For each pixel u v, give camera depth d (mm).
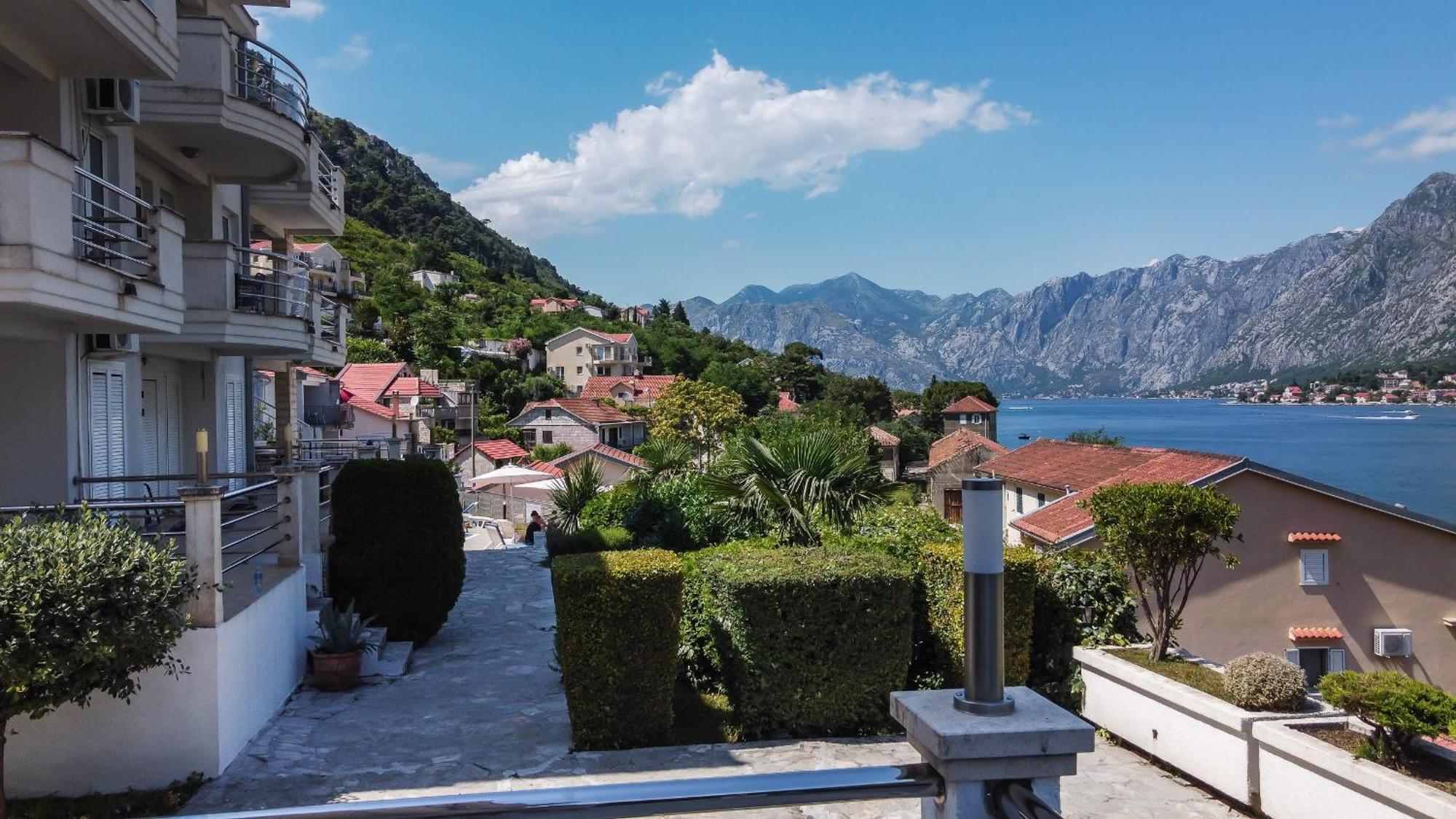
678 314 192750
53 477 10711
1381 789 6234
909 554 11172
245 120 13516
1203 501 9078
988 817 2469
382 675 11383
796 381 117188
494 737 8961
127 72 10562
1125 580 10547
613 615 8492
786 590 8820
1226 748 7703
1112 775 8430
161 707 7754
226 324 13422
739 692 9125
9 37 9453
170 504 7930
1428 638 18531
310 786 7652
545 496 47219
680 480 14570
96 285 9008
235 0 16375
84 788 7594
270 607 9656
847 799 2428
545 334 124000
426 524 12852
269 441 24016
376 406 54031
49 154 8148
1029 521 24031
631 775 7879
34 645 6008
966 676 2637
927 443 84688
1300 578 18422
